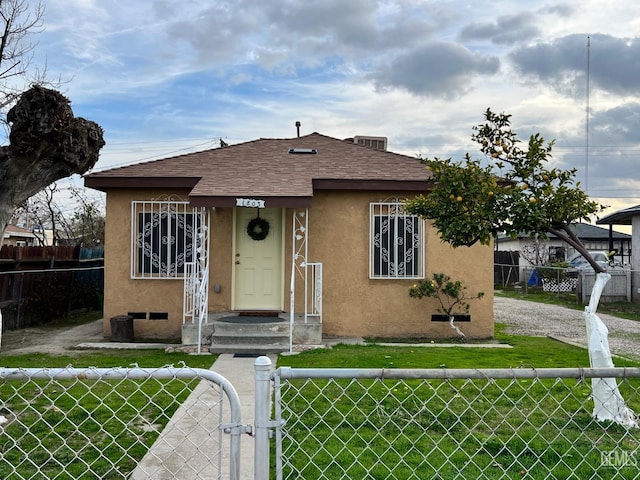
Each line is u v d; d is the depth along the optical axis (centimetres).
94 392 639
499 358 885
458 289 1093
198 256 1118
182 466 422
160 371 277
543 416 559
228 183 1062
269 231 1146
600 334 551
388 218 1133
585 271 1950
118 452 461
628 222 2134
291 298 966
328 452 427
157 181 1098
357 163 1213
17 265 1247
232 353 933
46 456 447
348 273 1130
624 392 643
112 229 1116
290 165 1192
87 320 1382
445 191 571
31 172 540
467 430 508
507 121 577
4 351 947
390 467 427
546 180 563
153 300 1111
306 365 817
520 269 2770
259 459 269
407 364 825
